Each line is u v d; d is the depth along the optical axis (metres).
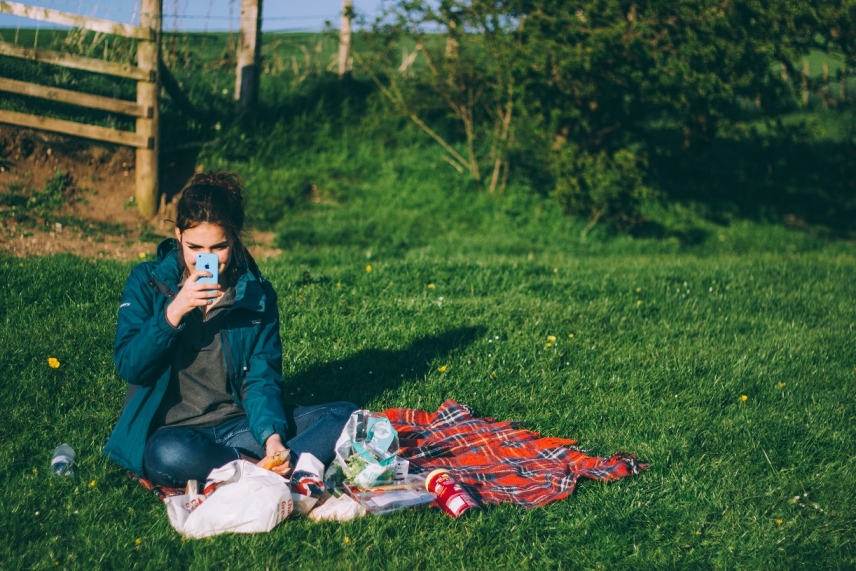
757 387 5.02
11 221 8.12
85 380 4.40
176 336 2.98
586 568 3.01
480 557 3.02
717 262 9.70
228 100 11.94
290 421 3.43
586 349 5.55
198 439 3.11
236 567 2.79
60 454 3.47
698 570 3.02
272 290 3.50
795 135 12.83
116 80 10.71
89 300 5.70
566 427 4.32
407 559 2.94
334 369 4.88
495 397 4.68
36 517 3.03
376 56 12.35
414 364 5.09
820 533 3.29
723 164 16.42
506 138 11.88
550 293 7.09
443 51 12.05
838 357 5.70
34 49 8.64
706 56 10.48
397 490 3.34
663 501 3.49
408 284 7.10
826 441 4.18
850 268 9.18
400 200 11.73
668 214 13.41
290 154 11.90
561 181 11.41
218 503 2.96
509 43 11.20
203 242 2.96
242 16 11.41
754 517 3.37
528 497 3.46
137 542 2.90
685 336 6.02
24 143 9.18
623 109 12.15
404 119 13.48
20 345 4.69
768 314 6.82
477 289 7.15
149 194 9.31
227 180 3.17
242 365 3.33
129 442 3.18
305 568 2.83
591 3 10.62
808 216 14.80
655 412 4.53
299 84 13.48
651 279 7.88
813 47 12.09
